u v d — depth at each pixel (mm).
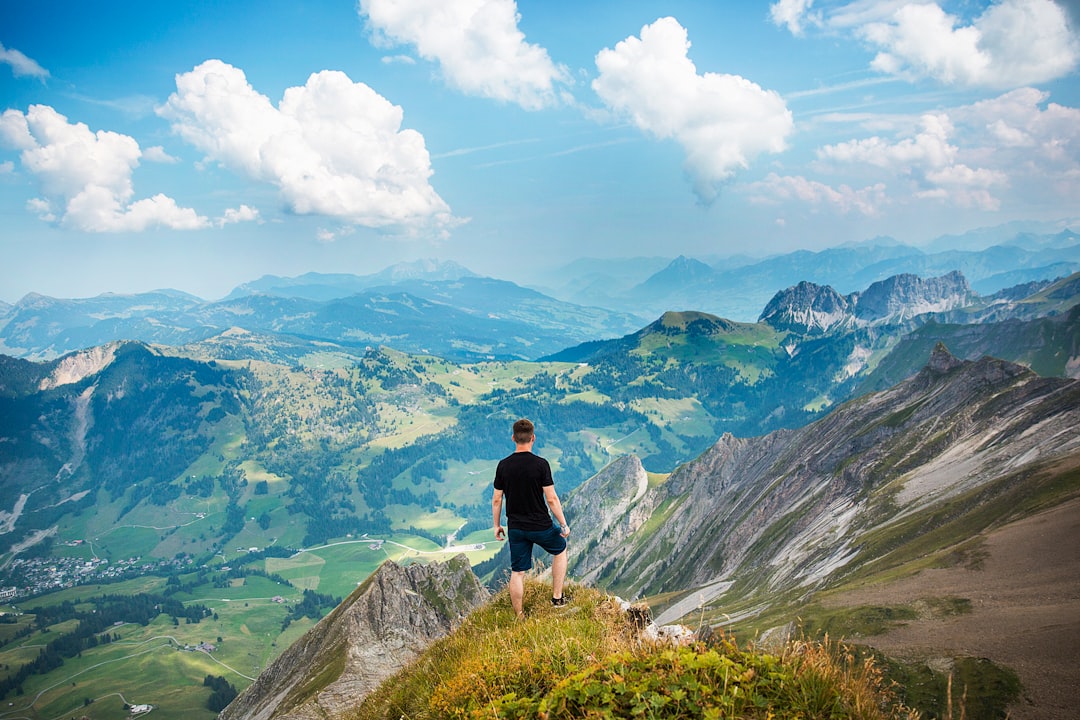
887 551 91875
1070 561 45625
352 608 63531
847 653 8281
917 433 137750
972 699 26203
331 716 37000
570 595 14500
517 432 13156
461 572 89500
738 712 7410
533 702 8359
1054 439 96250
